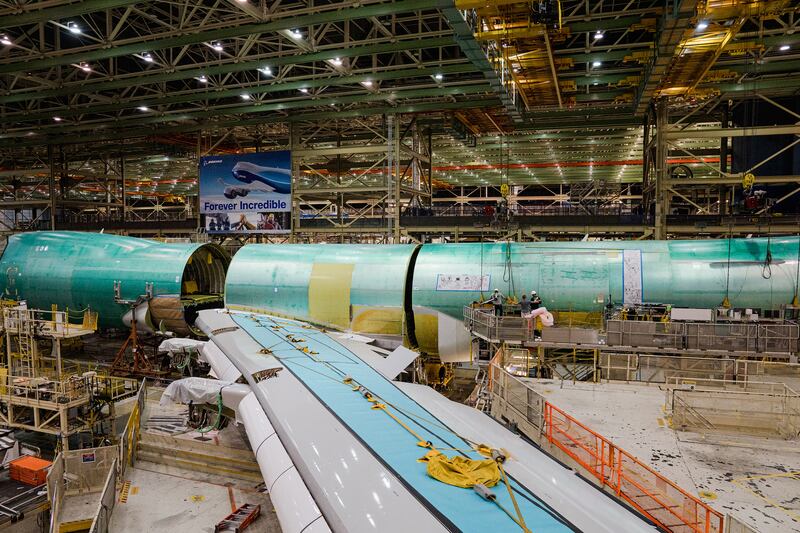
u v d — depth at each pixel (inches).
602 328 1007.6
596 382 790.5
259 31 1176.8
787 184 1659.7
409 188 1935.3
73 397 956.0
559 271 1040.2
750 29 1261.1
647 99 1435.8
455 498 322.3
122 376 1284.4
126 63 1708.9
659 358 801.6
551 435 590.6
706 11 881.5
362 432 432.5
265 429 486.0
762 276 948.0
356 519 304.0
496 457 386.0
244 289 1235.9
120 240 1450.5
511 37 987.3
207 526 639.1
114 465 698.2
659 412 668.1
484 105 1701.5
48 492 733.9
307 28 1339.8
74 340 1467.8
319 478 360.8
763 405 616.7
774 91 1524.4
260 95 1768.0
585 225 1621.6
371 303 1138.7
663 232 1540.4
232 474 773.3
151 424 976.3
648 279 995.3
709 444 577.9
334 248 1253.1
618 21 1098.7
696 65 1226.0
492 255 1102.4
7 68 1370.6
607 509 334.3
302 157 1943.9
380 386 603.2
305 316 1187.9
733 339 766.5
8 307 1239.5
